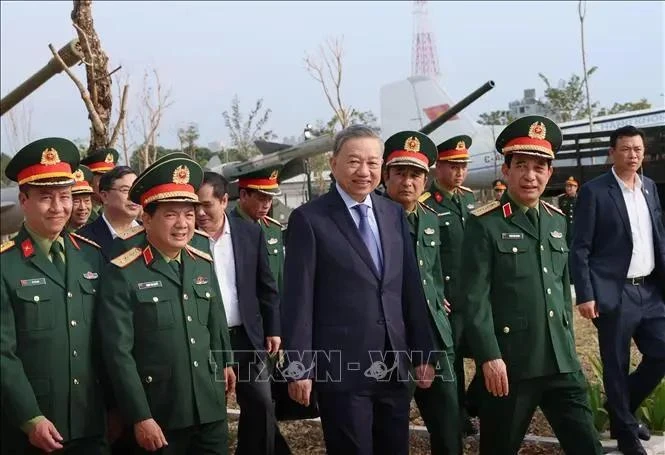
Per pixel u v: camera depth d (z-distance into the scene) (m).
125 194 4.47
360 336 3.47
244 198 5.25
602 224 4.66
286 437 5.46
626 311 4.61
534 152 3.77
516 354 3.80
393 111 19.20
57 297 3.29
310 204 3.62
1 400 3.14
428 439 5.21
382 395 3.55
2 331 3.13
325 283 3.52
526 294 3.81
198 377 3.52
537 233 3.89
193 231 3.59
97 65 6.61
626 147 4.63
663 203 11.04
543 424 5.32
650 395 5.09
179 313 3.51
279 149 12.20
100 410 3.39
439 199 5.70
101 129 6.62
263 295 4.63
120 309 3.37
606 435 4.99
